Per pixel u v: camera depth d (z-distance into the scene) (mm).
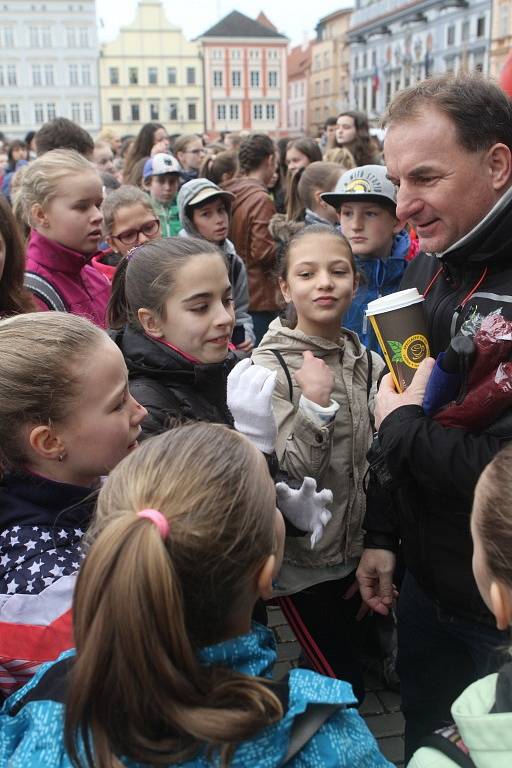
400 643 2006
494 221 1573
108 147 8766
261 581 1093
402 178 1656
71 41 65438
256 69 71062
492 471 1128
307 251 2170
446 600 1731
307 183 4406
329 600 2252
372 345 3109
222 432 1143
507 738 1024
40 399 1430
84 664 958
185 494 1029
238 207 5082
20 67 65125
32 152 10422
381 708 2646
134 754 960
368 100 52938
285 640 3090
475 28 38938
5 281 2322
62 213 2775
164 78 69500
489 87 1604
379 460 1727
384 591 2064
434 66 43312
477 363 1521
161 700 941
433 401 1617
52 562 1390
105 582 953
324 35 68625
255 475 1096
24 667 1333
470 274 1695
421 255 2068
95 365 1479
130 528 973
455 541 1690
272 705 995
